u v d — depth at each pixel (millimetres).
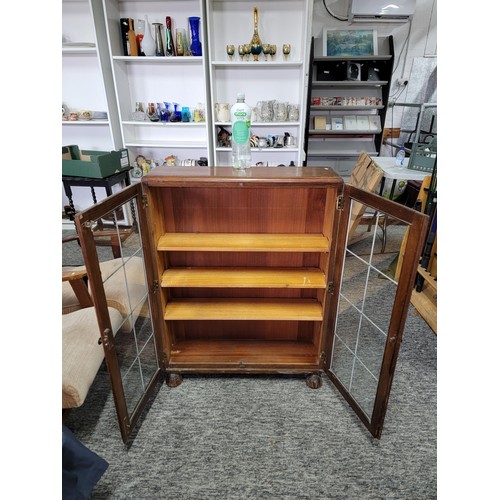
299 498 1228
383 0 3445
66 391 1230
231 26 3115
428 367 1854
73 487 1054
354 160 4027
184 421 1532
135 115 3371
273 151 3514
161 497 1232
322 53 3674
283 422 1527
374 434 1378
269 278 1584
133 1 3066
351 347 2018
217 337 1929
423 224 1028
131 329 1676
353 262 3084
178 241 1507
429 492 1248
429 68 3795
